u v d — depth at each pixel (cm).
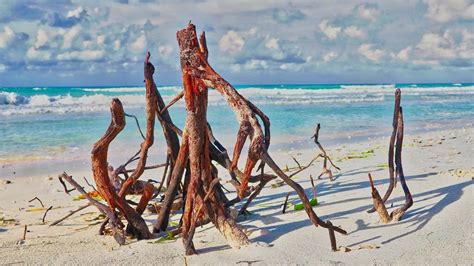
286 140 1324
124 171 567
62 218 566
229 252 412
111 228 473
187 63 400
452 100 3428
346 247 411
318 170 792
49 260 416
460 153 918
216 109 2439
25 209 634
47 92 4094
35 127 1681
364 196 570
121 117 425
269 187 675
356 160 879
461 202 497
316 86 7588
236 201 496
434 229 438
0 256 430
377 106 2766
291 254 399
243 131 369
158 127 1630
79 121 1903
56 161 1036
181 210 563
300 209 533
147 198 485
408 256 388
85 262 406
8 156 1091
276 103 3038
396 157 492
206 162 418
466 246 400
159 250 426
